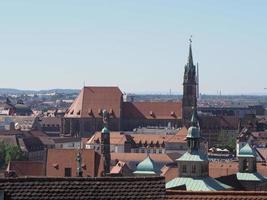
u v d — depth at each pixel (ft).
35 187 168.66
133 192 171.53
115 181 172.76
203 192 200.03
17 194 166.91
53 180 169.89
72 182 170.60
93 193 170.19
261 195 197.88
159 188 173.68
